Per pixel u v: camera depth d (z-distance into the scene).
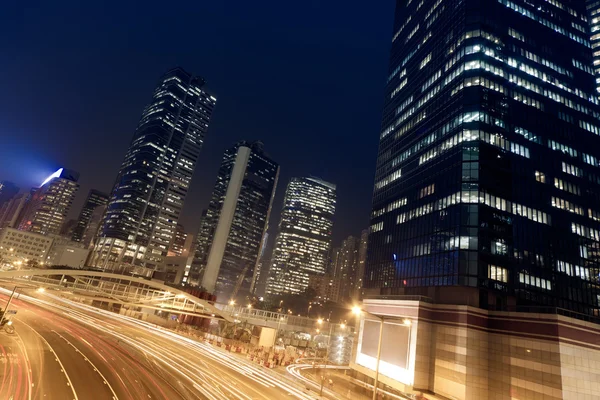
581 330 42.88
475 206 58.09
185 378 38.16
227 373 45.03
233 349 68.56
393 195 83.94
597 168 72.00
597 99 78.81
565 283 60.50
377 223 87.31
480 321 50.22
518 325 46.41
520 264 57.59
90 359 40.47
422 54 90.38
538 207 62.78
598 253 65.38
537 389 42.16
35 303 87.44
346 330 111.62
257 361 60.28
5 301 80.62
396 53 106.88
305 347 102.44
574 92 76.81
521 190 62.34
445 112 72.56
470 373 47.16
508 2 77.62
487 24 73.25
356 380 60.22
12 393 26.31
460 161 62.94
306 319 106.56
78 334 55.78
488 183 60.09
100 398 27.75
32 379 30.28
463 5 77.06
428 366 51.56
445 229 61.59
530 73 73.00
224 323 100.00
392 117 97.56
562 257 61.88
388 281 74.62
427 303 54.62
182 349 58.19
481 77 67.56
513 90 69.56
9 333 47.97
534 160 65.75
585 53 82.69
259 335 92.12
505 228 58.53
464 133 64.75
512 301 54.75
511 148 64.44
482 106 65.12
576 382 40.50
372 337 61.81
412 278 66.75
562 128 71.69
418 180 75.12
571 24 83.94
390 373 54.97
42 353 40.25
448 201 63.03
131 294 89.62
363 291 83.56
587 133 74.12
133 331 70.31
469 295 53.38
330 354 95.38
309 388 46.00
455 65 74.00
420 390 49.84
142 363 42.34
